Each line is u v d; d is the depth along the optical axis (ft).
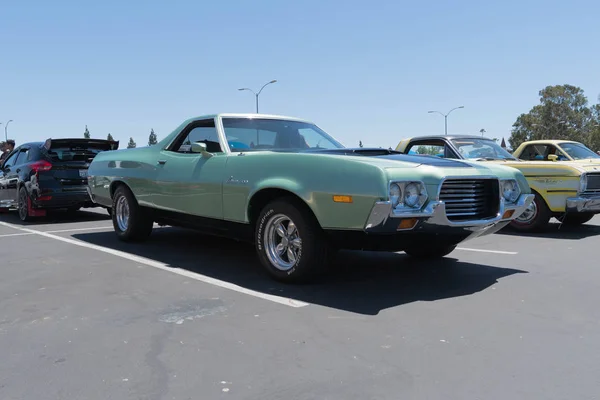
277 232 15.76
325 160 14.06
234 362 9.71
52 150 31.83
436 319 12.22
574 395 8.41
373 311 12.82
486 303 13.58
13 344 10.69
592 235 26.45
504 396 8.37
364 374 9.19
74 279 16.22
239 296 14.21
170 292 14.64
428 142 29.86
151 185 20.27
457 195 14.39
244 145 18.04
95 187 24.66
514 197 15.97
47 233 26.68
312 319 12.21
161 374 9.21
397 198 13.04
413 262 19.10
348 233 13.69
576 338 10.98
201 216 18.08
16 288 15.14
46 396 8.41
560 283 15.80
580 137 268.82
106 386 8.76
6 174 35.06
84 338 11.01
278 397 8.34
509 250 21.76
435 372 9.27
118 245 22.54
